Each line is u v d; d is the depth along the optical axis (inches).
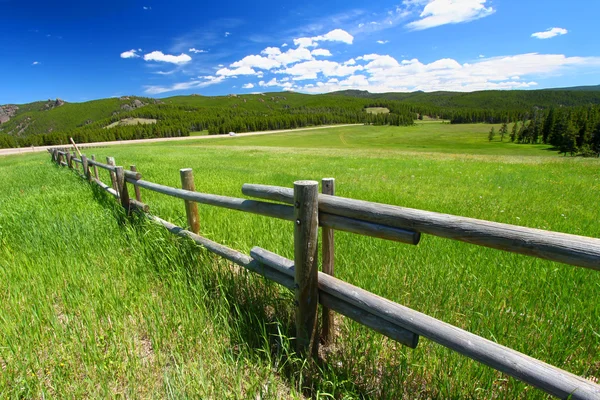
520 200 262.7
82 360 73.6
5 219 164.2
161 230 137.9
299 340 76.7
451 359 70.2
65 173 386.3
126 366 72.3
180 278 105.6
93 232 149.3
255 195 88.6
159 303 97.0
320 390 68.2
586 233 157.8
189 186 129.5
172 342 79.8
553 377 42.9
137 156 749.9
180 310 89.1
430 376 70.8
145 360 76.2
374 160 761.0
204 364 72.9
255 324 87.0
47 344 78.5
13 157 1098.7
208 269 110.8
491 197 277.1
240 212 192.2
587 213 213.0
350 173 488.4
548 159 807.7
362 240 138.3
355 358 74.2
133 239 139.6
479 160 767.7
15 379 68.7
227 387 66.9
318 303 76.5
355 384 69.8
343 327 87.0
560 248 41.0
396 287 100.3
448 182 384.8
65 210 189.8
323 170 531.2
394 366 71.6
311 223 70.9
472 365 67.6
